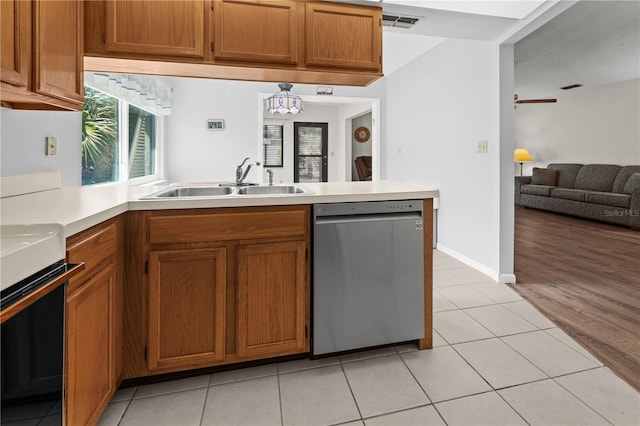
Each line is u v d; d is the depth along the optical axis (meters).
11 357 0.76
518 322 2.31
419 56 4.53
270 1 2.06
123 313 1.53
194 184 2.53
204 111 4.84
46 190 1.80
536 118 8.18
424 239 1.93
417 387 1.64
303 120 8.96
